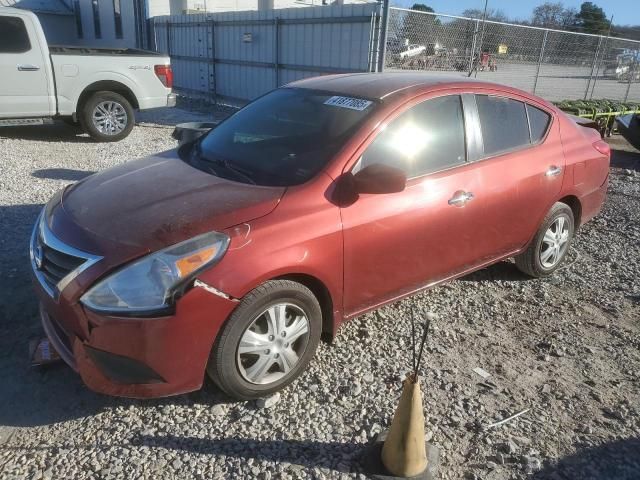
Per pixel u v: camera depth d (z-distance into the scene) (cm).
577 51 1524
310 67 1209
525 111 436
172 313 260
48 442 270
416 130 358
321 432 281
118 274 262
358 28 1076
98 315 259
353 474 255
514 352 364
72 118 979
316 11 1159
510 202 407
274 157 345
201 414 291
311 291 314
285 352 302
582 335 389
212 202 299
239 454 265
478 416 299
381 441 271
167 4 1944
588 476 262
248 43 1377
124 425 282
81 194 337
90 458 260
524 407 309
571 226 481
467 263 399
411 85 377
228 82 1495
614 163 1063
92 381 273
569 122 479
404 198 341
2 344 347
